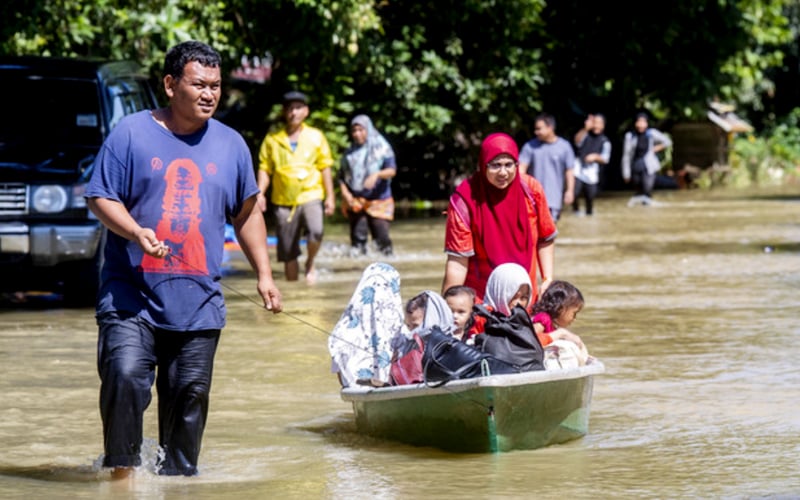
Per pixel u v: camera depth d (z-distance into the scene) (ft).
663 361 79.30
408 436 59.06
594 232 178.40
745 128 327.88
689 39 268.41
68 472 54.34
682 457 55.88
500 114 231.71
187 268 51.57
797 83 382.63
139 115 52.29
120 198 51.62
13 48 140.67
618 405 66.95
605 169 293.43
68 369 78.13
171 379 52.11
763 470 53.31
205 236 51.85
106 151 51.57
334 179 209.26
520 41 245.24
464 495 49.67
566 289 63.82
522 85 230.27
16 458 57.06
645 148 241.76
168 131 52.01
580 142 215.31
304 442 59.98
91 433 62.08
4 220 99.91
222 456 57.06
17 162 101.19
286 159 120.26
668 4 263.08
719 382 72.69
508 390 55.72
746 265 133.90
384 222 144.25
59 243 100.22
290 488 51.16
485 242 65.00
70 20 141.69
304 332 91.97
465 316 62.90
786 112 385.50
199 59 51.42
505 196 65.00
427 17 223.71
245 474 53.72
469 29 228.63
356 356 63.98
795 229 180.45
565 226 189.98
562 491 50.08
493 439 56.29
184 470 52.95
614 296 110.01
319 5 175.52
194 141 52.16
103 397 51.06
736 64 281.95
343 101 211.20
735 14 272.31
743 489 50.16
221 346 86.22
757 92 367.86
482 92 224.74
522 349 57.72
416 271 129.49
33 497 49.83
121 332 51.06
